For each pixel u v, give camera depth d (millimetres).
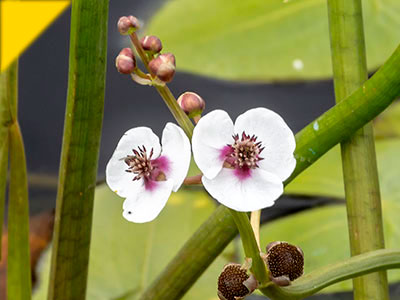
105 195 623
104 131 690
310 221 582
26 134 691
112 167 278
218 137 264
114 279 553
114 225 594
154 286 333
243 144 263
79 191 313
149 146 276
